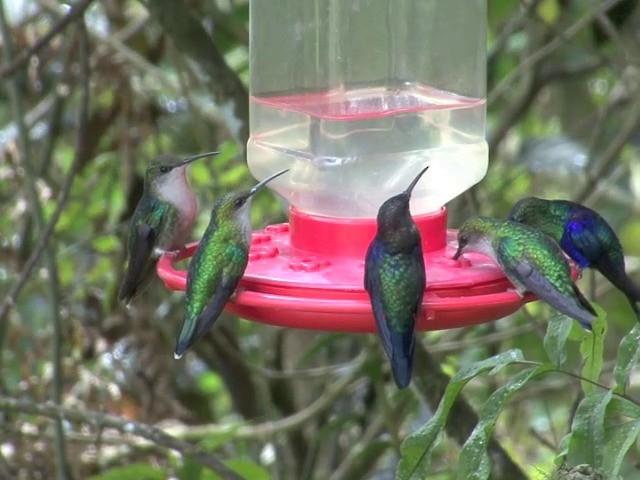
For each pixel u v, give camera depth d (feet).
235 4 40.16
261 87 23.72
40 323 35.24
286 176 22.97
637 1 35.12
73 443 32.37
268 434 33.83
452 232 24.26
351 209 22.53
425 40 23.40
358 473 34.99
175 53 33.32
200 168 34.88
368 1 23.17
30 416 34.24
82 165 35.27
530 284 19.35
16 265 34.96
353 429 39.93
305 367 39.17
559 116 43.96
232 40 37.91
